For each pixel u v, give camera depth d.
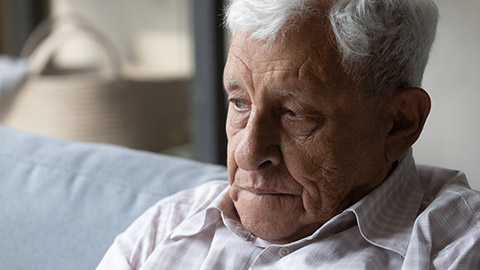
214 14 2.52
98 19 3.34
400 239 0.98
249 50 0.98
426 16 1.02
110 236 1.36
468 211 0.97
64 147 1.58
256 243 1.09
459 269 0.90
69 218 1.44
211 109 2.61
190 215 1.17
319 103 0.96
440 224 0.96
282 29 0.95
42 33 3.30
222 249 1.09
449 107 2.04
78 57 3.37
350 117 0.97
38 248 1.46
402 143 1.04
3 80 2.79
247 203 1.03
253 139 0.98
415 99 1.01
